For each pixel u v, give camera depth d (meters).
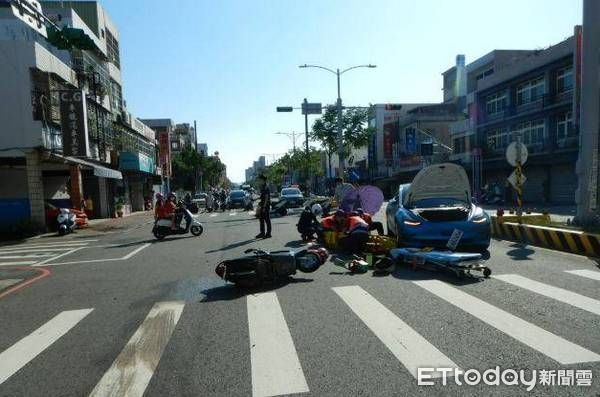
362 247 9.73
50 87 20.36
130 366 4.27
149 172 40.50
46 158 20.66
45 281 8.94
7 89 19.27
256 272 7.17
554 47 31.88
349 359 4.20
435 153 46.66
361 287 6.96
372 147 62.84
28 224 19.41
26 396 3.75
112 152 30.58
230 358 4.34
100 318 6.00
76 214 22.39
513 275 7.40
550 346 4.32
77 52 25.81
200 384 3.81
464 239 9.20
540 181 34.00
